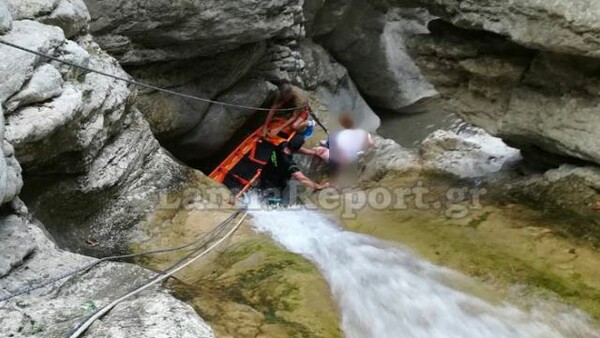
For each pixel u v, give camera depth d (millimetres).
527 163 5488
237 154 6320
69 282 3129
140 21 5703
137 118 5094
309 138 7562
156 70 6297
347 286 3900
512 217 4762
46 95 3641
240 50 6883
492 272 4125
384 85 10484
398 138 9828
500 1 4355
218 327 3055
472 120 5426
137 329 2578
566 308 3727
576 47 4094
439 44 5152
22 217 3412
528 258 4223
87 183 4270
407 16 10711
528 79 4863
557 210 4715
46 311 2781
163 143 6844
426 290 3969
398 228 4863
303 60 8414
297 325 3309
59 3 4453
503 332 3609
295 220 5016
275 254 4160
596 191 4656
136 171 4844
